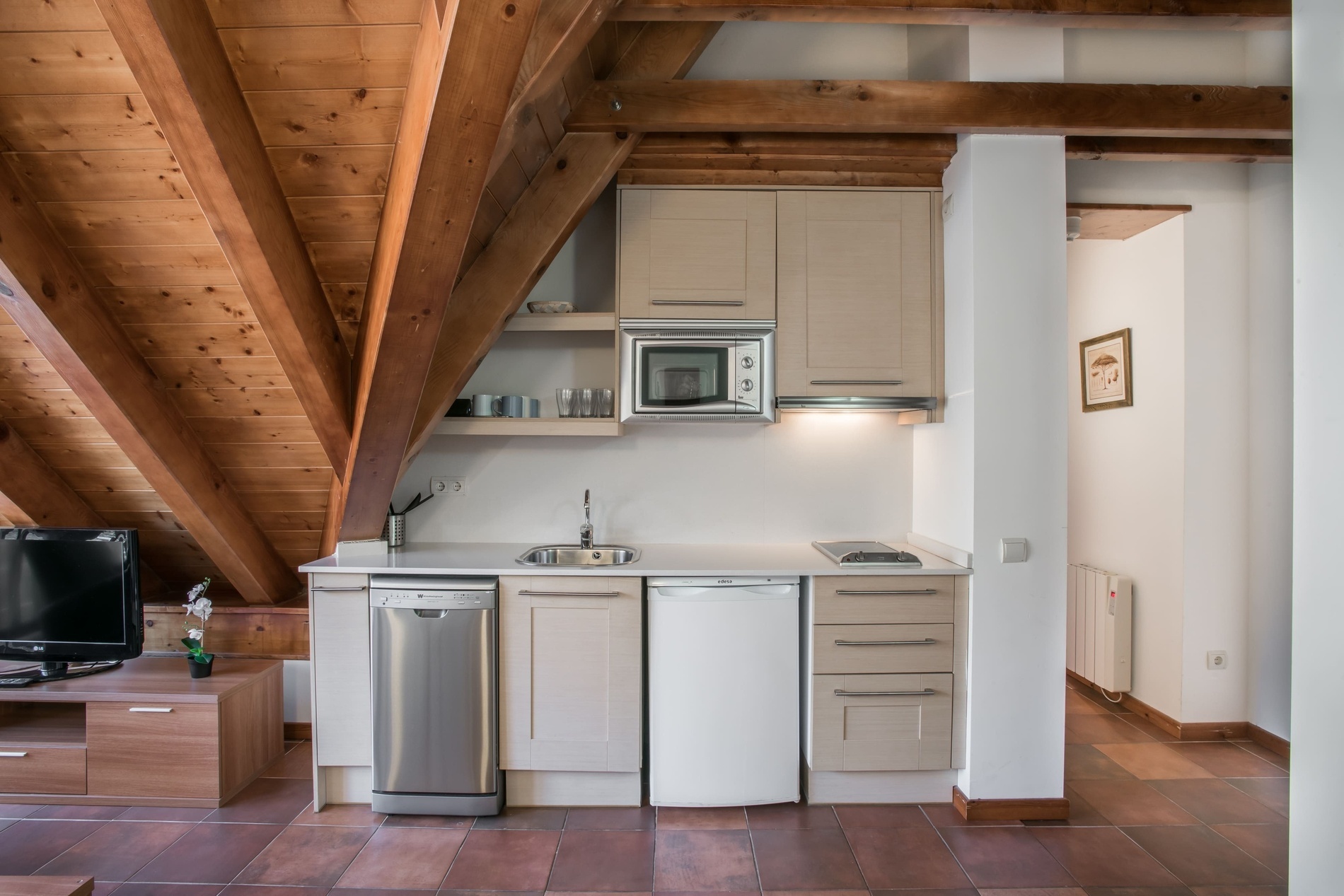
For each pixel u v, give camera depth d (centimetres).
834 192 279
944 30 271
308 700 318
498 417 294
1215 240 318
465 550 298
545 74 188
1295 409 139
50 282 204
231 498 291
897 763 257
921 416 287
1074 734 325
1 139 184
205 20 160
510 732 254
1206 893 208
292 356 222
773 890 210
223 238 187
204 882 212
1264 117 248
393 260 187
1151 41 285
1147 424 343
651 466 318
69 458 278
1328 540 132
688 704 253
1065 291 256
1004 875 217
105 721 257
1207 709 320
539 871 219
